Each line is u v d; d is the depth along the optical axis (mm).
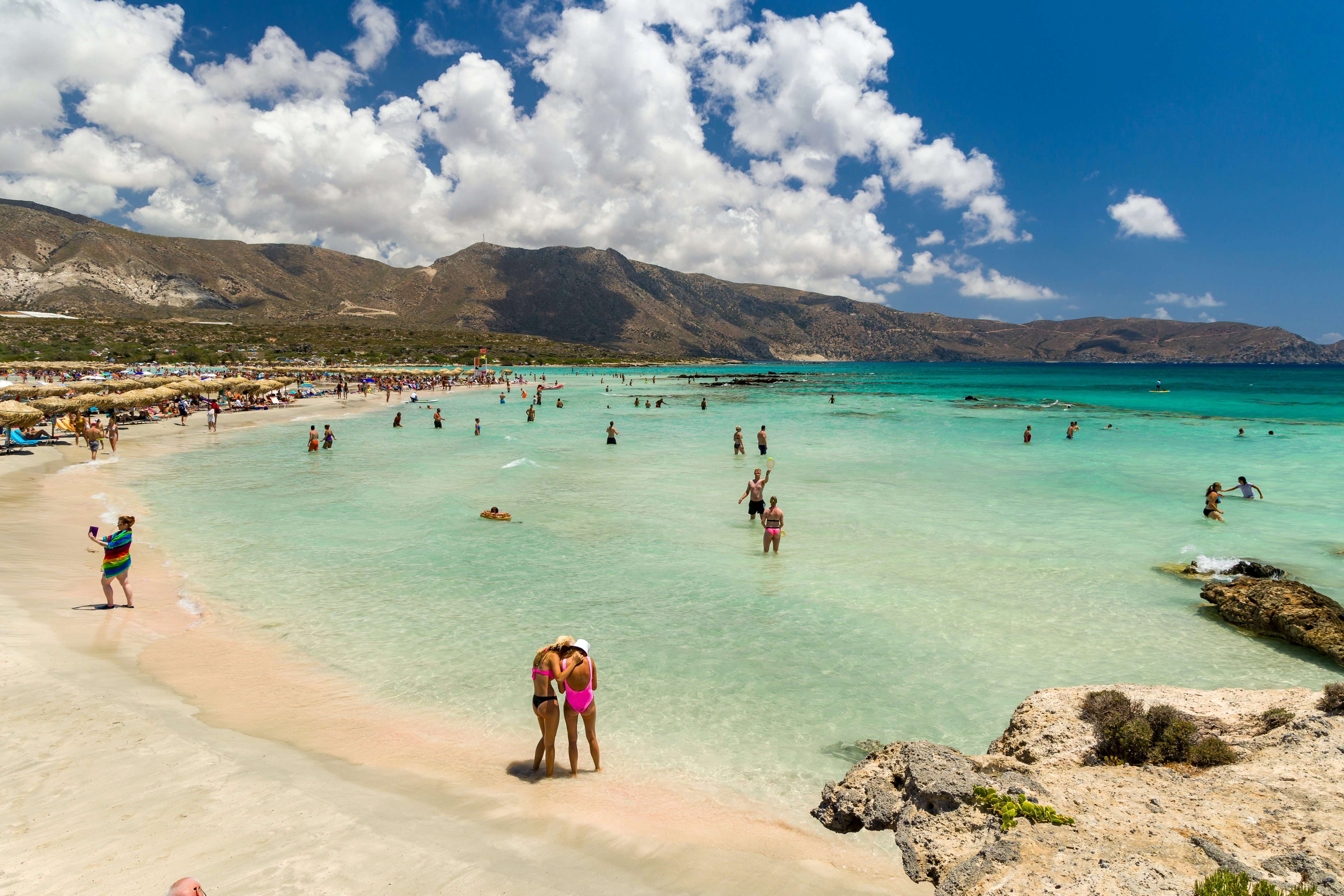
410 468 29016
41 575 13656
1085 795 5758
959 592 13625
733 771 7371
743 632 11531
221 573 14398
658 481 26281
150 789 6230
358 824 5793
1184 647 10984
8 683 8484
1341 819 5066
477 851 5500
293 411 61000
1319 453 33875
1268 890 4164
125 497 22156
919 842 5473
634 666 10188
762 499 20281
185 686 8961
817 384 131250
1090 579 14453
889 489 24578
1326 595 13336
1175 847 4871
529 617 12109
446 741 7879
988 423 51281
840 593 13562
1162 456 32719
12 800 5973
